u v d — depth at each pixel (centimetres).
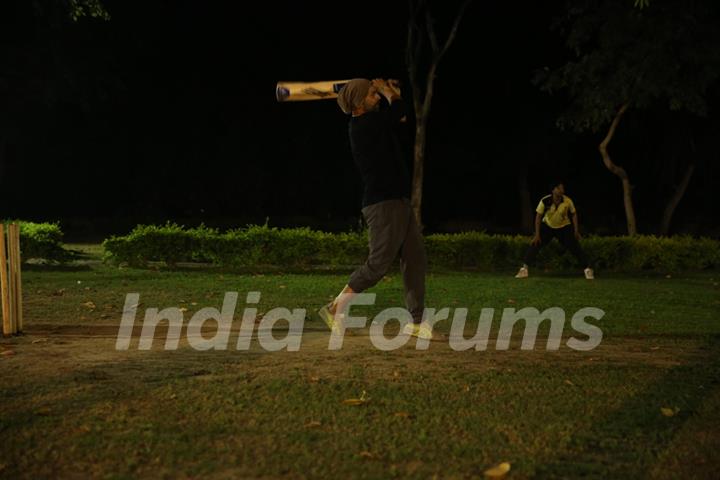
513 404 519
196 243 1462
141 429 457
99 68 2856
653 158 3156
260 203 3566
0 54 2583
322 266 1516
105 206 3578
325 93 710
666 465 414
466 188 3712
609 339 764
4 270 740
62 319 865
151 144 3441
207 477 391
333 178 3519
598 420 489
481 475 397
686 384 577
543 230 1400
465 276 1411
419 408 507
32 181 3478
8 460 409
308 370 604
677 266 1590
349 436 451
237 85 3356
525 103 3177
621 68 1856
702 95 2300
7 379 563
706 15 1825
